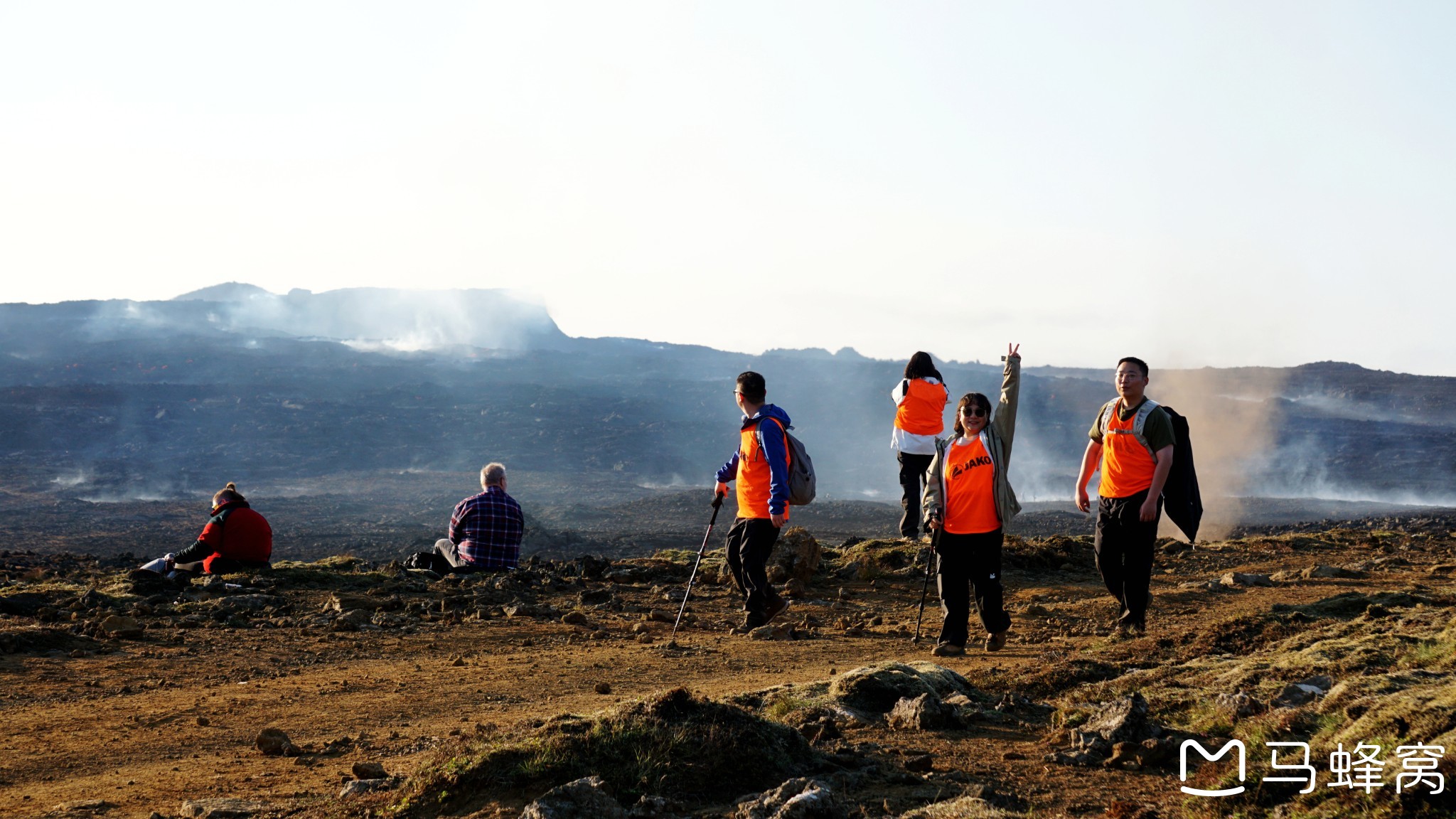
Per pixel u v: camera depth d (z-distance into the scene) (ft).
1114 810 13.17
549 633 34.42
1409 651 20.18
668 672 27.50
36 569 52.54
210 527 43.09
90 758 19.11
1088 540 56.80
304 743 20.01
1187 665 21.93
